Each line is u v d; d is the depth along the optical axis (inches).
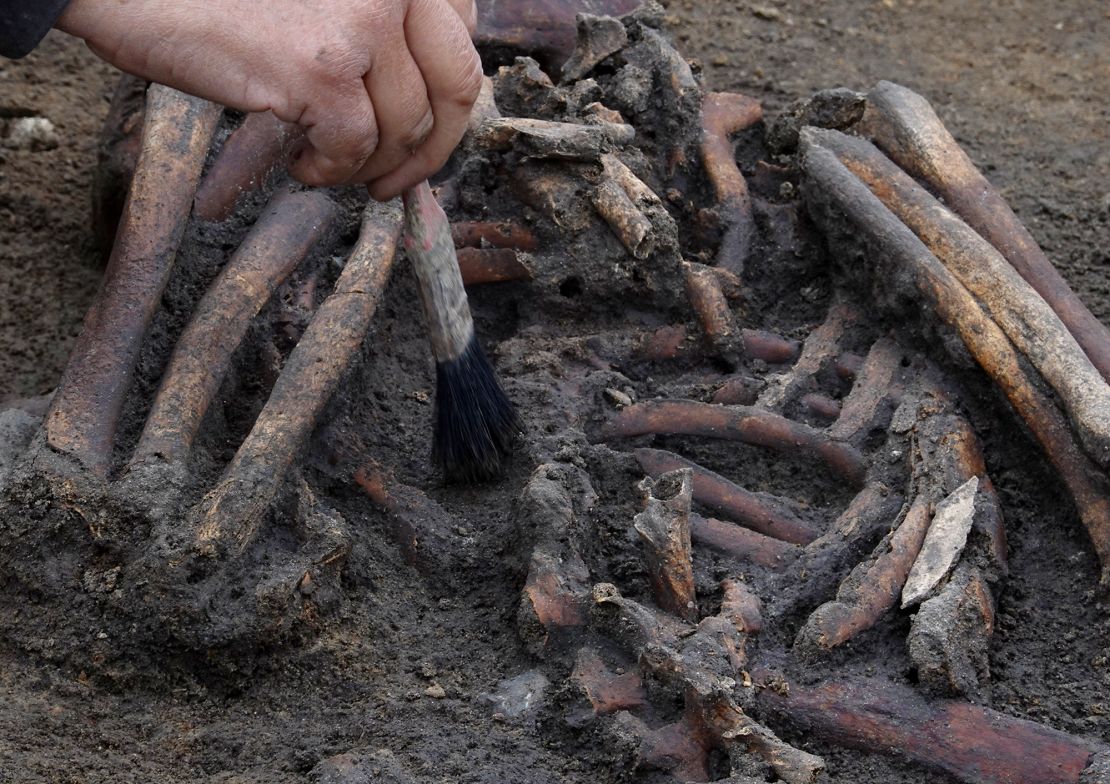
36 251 47.0
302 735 34.6
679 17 56.4
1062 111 53.5
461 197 42.1
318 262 41.2
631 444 39.6
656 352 41.3
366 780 33.4
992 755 34.4
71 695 34.9
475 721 34.9
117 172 44.1
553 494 36.8
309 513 36.5
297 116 34.0
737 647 35.3
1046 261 41.4
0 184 48.4
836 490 39.0
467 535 37.6
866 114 44.1
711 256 43.6
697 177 44.6
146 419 37.2
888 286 40.8
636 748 34.0
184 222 39.7
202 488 36.4
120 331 37.9
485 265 41.6
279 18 33.6
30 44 33.4
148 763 34.1
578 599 35.8
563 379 40.1
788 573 37.0
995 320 39.7
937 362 40.2
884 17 57.2
